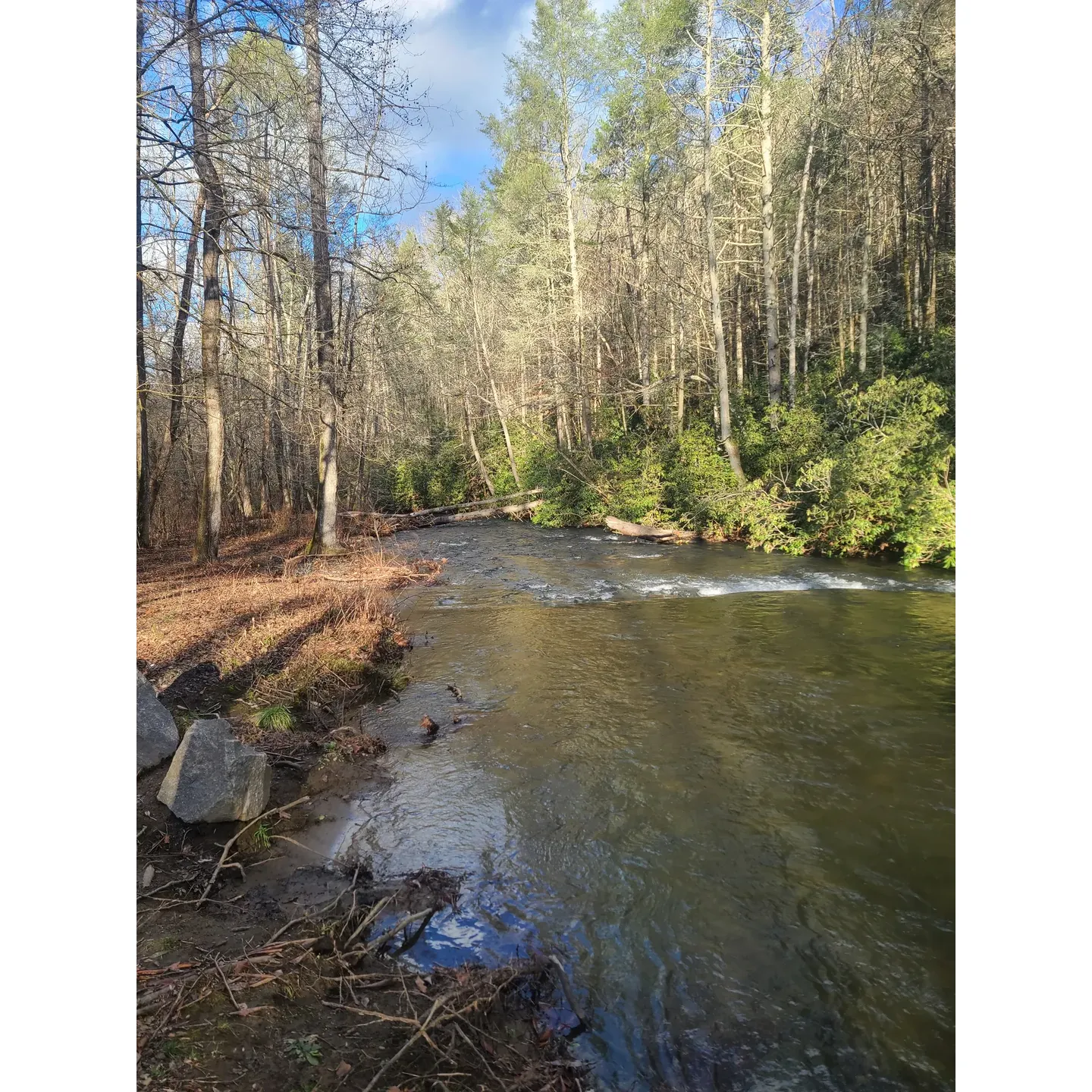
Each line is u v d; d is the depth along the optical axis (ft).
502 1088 7.19
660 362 76.33
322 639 24.06
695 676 21.04
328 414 44.06
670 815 13.37
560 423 80.79
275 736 16.62
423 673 22.62
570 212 72.28
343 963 8.93
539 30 68.44
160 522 56.85
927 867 11.50
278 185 26.18
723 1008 8.75
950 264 53.47
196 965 8.85
